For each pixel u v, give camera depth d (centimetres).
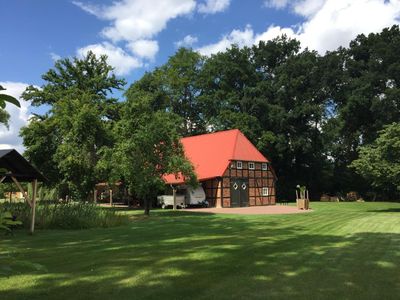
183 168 2783
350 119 5075
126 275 811
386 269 845
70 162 2995
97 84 4734
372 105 4703
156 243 1271
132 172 2675
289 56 5894
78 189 3139
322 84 5562
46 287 727
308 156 5575
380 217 2192
